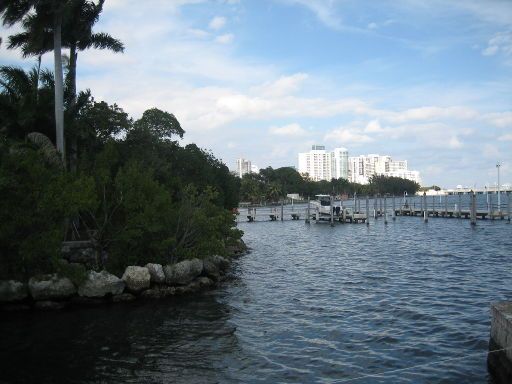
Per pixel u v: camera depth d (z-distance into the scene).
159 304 22.17
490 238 50.47
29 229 22.38
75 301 22.00
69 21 32.47
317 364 13.73
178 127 56.97
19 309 21.05
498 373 12.12
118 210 26.22
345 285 25.83
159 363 14.33
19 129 31.47
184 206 28.44
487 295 21.94
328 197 90.88
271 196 173.25
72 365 14.30
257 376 13.04
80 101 35.34
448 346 14.77
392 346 14.98
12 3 30.50
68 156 33.84
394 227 71.75
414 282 25.91
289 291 24.67
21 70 32.94
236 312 20.34
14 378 13.37
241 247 44.78
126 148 39.97
